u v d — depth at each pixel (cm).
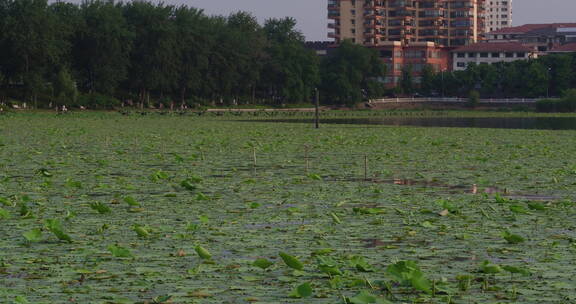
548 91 17212
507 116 12756
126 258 1405
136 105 13012
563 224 1794
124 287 1201
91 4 12544
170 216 1902
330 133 5947
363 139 5122
